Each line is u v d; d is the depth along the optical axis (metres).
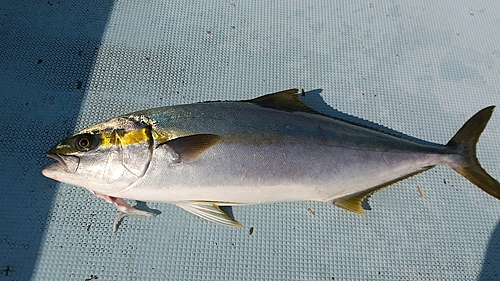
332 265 0.77
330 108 0.88
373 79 0.91
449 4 0.99
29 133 0.81
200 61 0.90
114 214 0.77
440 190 0.82
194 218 0.78
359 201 0.75
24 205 0.76
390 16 0.97
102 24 0.91
